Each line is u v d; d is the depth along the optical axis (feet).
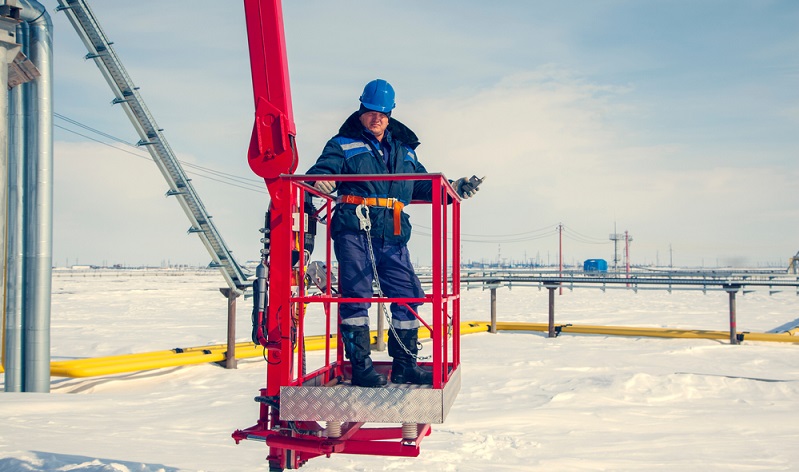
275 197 12.08
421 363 14.70
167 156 33.17
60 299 130.41
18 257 28.63
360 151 12.56
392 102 12.89
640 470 17.33
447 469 17.03
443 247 12.55
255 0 12.97
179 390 30.94
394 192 12.72
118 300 127.75
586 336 52.49
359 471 16.76
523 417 23.70
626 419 23.82
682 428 22.44
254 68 12.96
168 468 16.10
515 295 133.08
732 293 48.26
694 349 43.98
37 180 28.71
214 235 35.06
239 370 36.81
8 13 18.21
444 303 12.07
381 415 10.88
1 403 25.46
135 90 31.89
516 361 38.68
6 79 18.24
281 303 11.62
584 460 18.13
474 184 13.56
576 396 27.78
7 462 15.80
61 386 31.37
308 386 11.81
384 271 12.88
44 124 28.68
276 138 12.75
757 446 19.93
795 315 78.07
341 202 12.41
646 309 88.99
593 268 217.77
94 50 30.55
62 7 29.12
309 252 13.61
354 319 12.43
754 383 30.07
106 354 44.11
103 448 18.58
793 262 177.37
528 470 17.10
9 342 28.63
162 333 59.21
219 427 22.48
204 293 161.68
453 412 24.68
